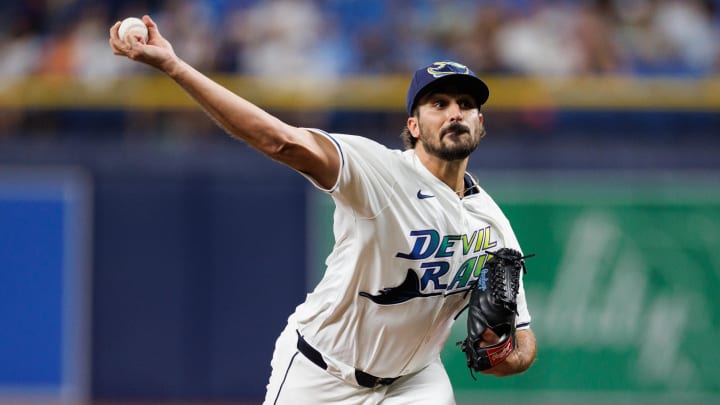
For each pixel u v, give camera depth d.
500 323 15.24
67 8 39.41
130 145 33.44
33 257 32.66
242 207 33.00
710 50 39.56
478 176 32.84
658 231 32.81
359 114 36.75
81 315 32.78
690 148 33.03
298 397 16.08
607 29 39.41
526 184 32.75
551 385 32.62
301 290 32.88
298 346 16.09
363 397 16.11
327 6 39.44
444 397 16.33
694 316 32.62
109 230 32.91
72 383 32.69
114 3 39.34
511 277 15.30
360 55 38.81
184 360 32.84
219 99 12.93
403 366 16.00
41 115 36.41
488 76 37.97
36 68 38.47
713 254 32.69
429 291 15.16
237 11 39.03
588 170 32.81
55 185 32.84
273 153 13.31
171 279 32.94
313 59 38.59
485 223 15.59
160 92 36.22
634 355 32.66
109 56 38.53
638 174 32.84
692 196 32.75
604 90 36.69
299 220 32.94
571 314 32.72
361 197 14.16
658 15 39.59
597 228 32.78
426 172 14.75
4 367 32.56
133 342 32.84
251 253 32.91
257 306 32.88
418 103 14.84
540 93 36.81
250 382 32.75
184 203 33.00
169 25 38.59
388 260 14.72
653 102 36.44
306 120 36.62
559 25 39.00
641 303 32.72
